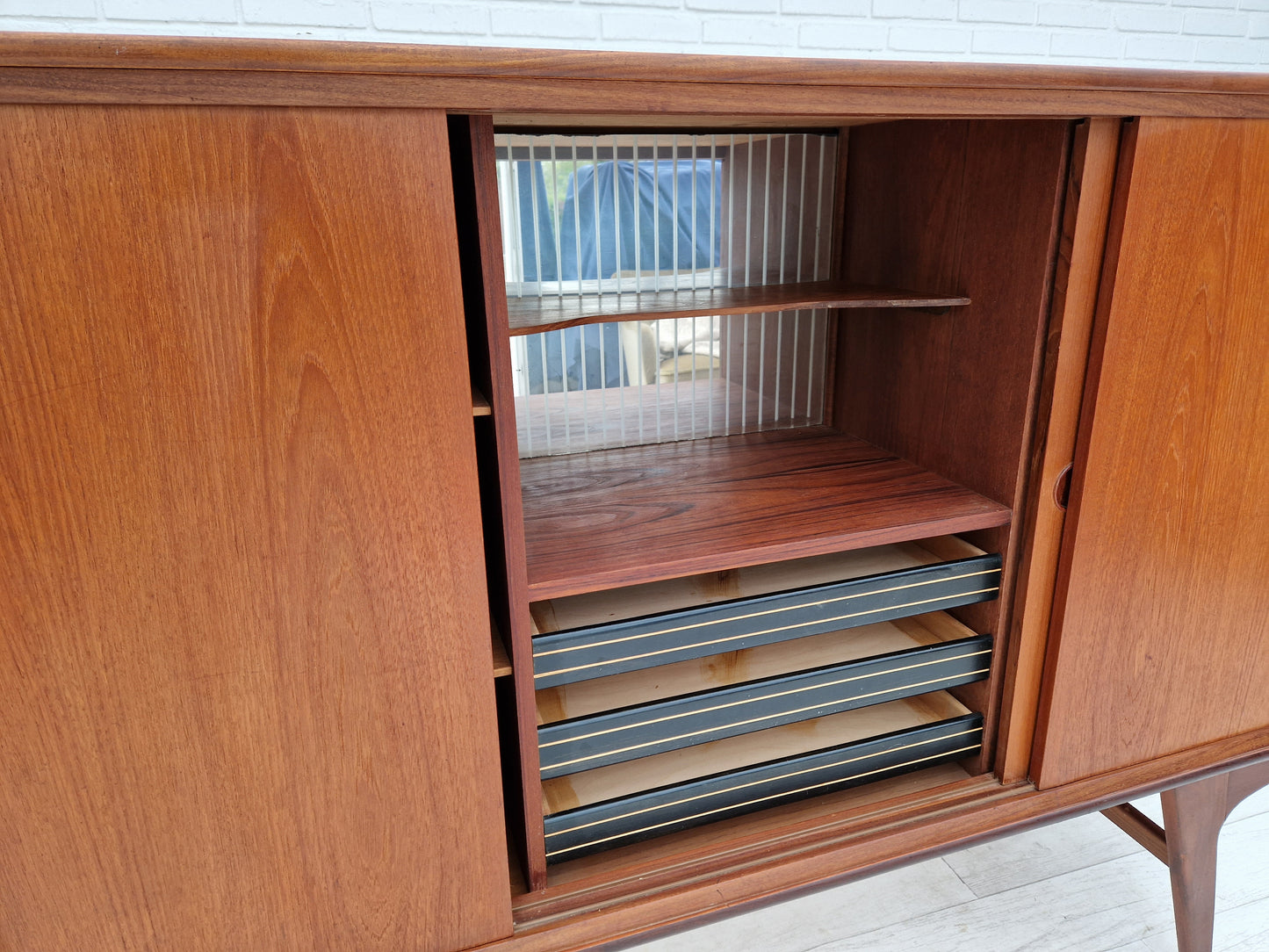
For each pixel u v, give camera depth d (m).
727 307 0.95
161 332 0.61
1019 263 0.92
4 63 0.53
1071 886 1.26
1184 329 0.91
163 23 1.39
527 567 0.84
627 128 1.05
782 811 1.06
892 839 1.00
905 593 0.99
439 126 0.63
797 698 0.98
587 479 1.10
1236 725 1.15
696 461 1.17
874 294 1.05
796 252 1.21
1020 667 1.01
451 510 0.72
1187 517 1.00
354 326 0.65
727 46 1.65
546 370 1.15
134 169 0.58
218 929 0.78
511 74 0.62
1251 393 0.97
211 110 0.58
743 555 0.88
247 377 0.64
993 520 0.98
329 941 0.82
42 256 0.57
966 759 1.14
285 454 0.67
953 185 1.01
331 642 0.73
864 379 1.24
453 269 0.66
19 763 0.67
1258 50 1.99
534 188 1.03
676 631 0.90
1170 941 1.17
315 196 0.62
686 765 1.01
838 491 1.05
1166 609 1.03
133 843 0.72
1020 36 1.81
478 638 0.77
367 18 1.47
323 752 0.76
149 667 0.68
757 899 0.94
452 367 0.69
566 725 0.88
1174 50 1.92
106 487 0.63
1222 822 1.14
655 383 1.21
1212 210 0.87
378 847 0.81
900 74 0.72
